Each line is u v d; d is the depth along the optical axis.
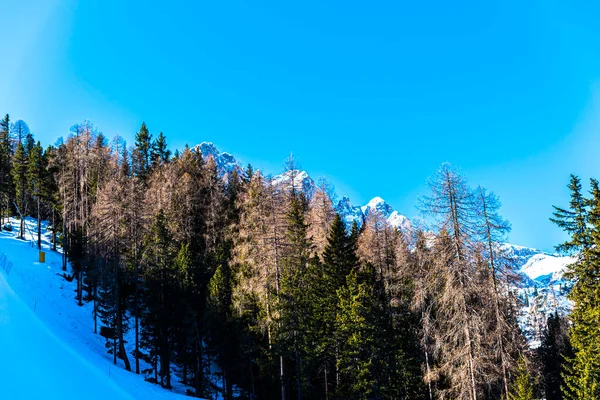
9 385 14.81
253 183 36.25
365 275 30.03
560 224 27.30
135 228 38.41
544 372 35.16
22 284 38.38
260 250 30.52
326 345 29.94
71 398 16.80
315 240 37.41
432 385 28.03
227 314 34.72
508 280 19.44
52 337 23.08
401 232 33.94
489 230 19.84
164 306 36.38
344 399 28.34
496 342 19.39
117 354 36.72
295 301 29.89
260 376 32.50
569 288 27.64
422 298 20.70
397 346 28.16
